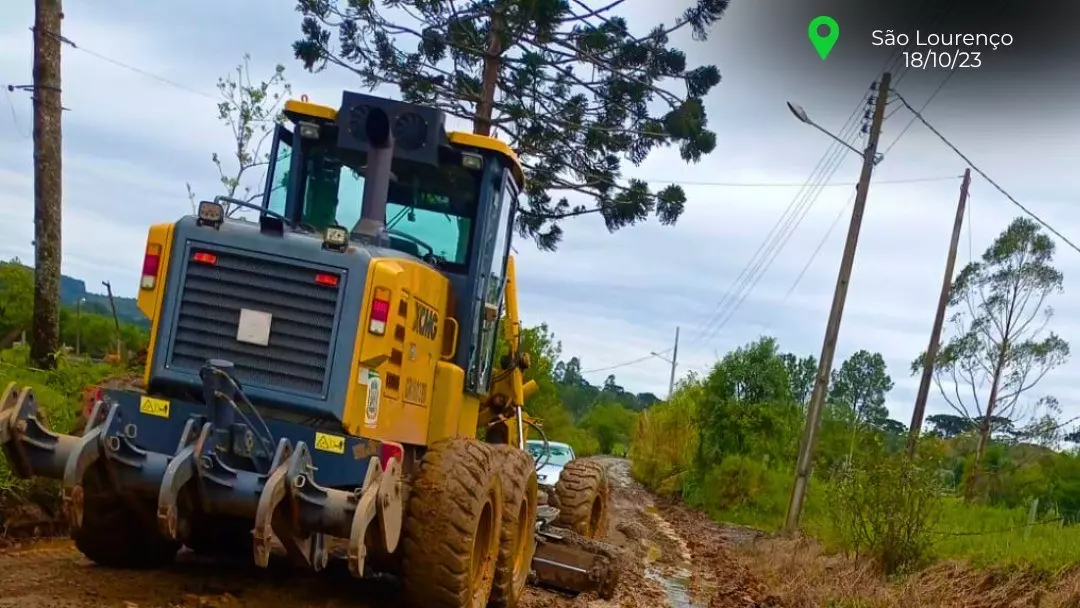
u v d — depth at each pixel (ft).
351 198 28.40
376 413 23.63
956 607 37.65
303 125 28.27
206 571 26.35
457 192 28.45
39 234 47.57
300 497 21.22
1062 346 115.03
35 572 24.13
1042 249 116.06
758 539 69.36
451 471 23.79
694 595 43.50
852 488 48.80
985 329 116.37
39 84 47.55
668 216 74.84
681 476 123.54
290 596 24.68
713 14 69.56
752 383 119.24
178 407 22.86
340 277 23.24
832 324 74.38
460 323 28.07
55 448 21.77
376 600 25.62
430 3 68.69
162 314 23.36
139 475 21.83
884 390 258.98
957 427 115.24
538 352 113.19
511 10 67.87
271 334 23.13
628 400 376.48
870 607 40.16
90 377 39.14
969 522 52.95
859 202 73.67
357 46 70.49
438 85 70.90
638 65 70.54
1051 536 43.73
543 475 62.28
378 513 21.43
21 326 64.90
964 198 94.32
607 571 33.24
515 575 28.55
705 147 71.82
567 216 75.82
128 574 24.79
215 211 23.66
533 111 70.54
